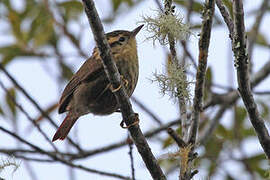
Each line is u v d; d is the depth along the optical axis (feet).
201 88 23.59
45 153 36.17
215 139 38.93
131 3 39.75
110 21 39.40
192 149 23.56
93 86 33.47
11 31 40.19
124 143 40.83
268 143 23.80
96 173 34.60
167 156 23.22
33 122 36.58
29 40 40.09
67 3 39.60
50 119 37.81
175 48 23.82
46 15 39.70
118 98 24.72
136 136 25.11
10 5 40.52
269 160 24.11
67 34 39.70
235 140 38.78
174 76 23.90
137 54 34.24
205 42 22.81
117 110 34.73
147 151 25.05
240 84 22.93
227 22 23.09
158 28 23.50
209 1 22.18
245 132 40.01
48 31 39.93
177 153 22.94
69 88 34.83
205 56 23.02
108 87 32.12
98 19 22.61
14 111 38.17
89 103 34.24
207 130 38.99
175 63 23.97
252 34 39.78
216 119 39.63
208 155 37.86
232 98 40.45
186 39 23.57
